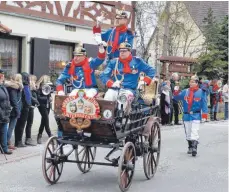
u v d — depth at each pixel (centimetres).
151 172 810
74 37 1670
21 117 1012
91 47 1714
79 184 745
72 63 741
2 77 912
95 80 745
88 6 1716
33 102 1037
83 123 672
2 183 735
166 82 1513
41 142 1081
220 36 2862
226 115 1906
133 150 718
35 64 1510
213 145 1196
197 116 1029
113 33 799
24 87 1005
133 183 763
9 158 905
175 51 3228
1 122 903
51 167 728
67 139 718
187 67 2031
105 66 770
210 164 938
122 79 741
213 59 2727
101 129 679
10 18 1442
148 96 830
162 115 1525
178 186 751
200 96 1024
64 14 1625
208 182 784
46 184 736
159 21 2678
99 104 665
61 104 690
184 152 1070
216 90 1839
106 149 1064
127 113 691
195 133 1025
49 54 1578
